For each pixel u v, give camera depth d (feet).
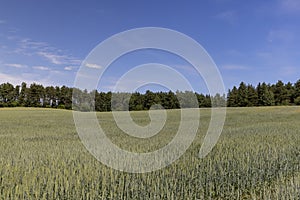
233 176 22.44
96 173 21.84
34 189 19.03
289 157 28.99
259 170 23.59
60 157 29.22
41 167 24.26
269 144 37.73
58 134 62.54
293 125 80.33
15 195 17.60
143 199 18.53
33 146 39.52
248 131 62.59
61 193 18.34
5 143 43.37
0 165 24.76
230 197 20.04
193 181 21.65
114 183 20.06
